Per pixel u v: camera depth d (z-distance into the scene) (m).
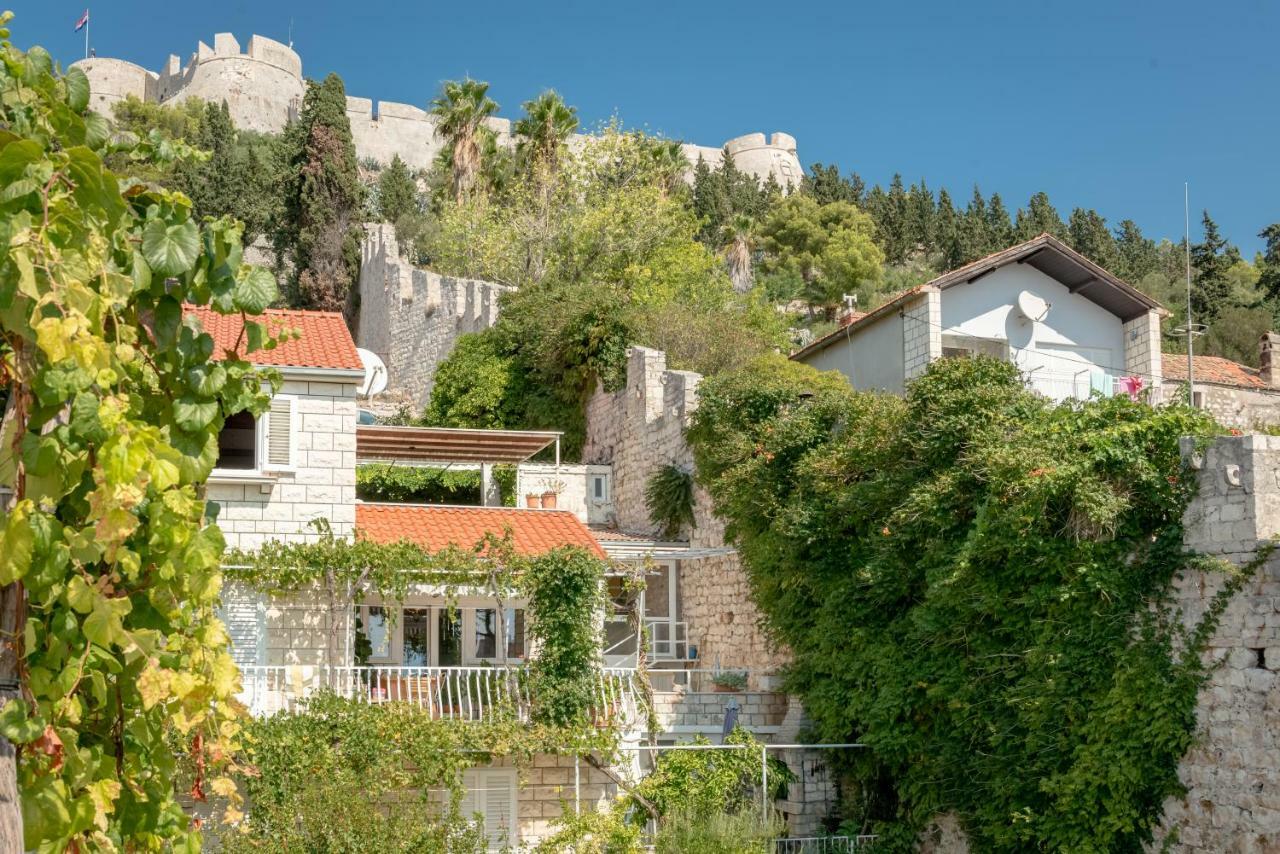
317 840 18.89
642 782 22.36
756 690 26.50
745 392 28.95
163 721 8.98
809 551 24.81
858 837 22.38
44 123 8.34
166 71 117.81
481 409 42.12
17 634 7.59
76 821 7.63
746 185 95.62
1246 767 17.11
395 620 22.27
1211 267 63.56
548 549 24.61
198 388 8.82
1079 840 18.67
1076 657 19.08
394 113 113.44
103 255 7.94
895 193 97.81
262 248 72.94
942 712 21.44
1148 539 19.03
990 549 20.22
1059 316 35.09
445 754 20.78
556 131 54.94
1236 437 17.86
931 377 23.06
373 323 59.56
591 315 38.09
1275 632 17.00
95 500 7.46
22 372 7.62
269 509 22.53
